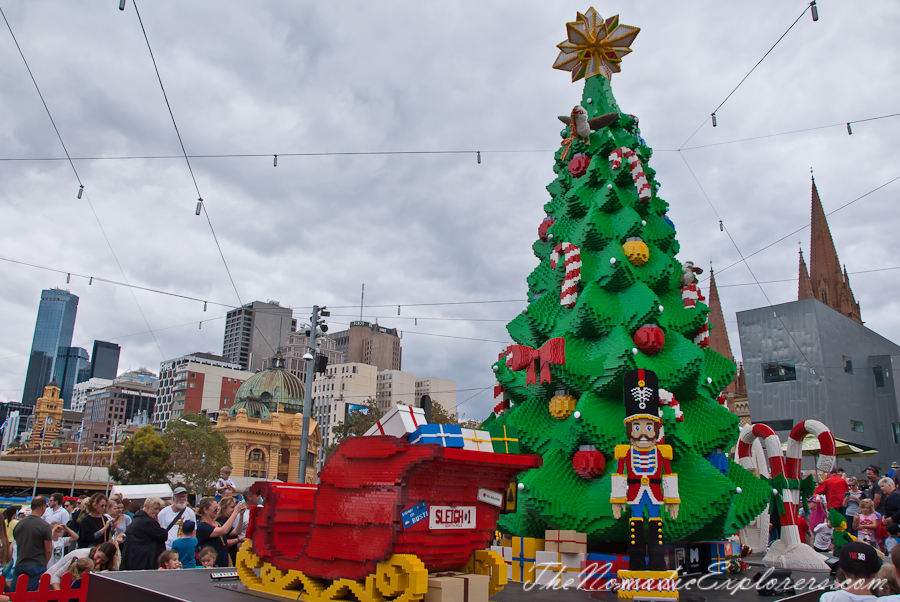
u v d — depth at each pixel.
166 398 177.50
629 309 13.82
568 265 14.27
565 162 16.38
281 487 8.45
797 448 16.61
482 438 7.64
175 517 14.10
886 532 14.77
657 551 9.51
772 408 57.75
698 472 12.39
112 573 10.16
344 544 7.27
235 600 7.82
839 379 56.75
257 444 103.25
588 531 12.02
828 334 57.41
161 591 8.39
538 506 12.16
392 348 199.25
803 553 14.41
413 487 6.91
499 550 12.47
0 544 11.91
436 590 6.68
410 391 172.75
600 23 16.30
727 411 13.72
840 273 97.06
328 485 7.71
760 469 19.83
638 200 14.97
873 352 62.84
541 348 13.64
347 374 159.00
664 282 14.48
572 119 15.30
